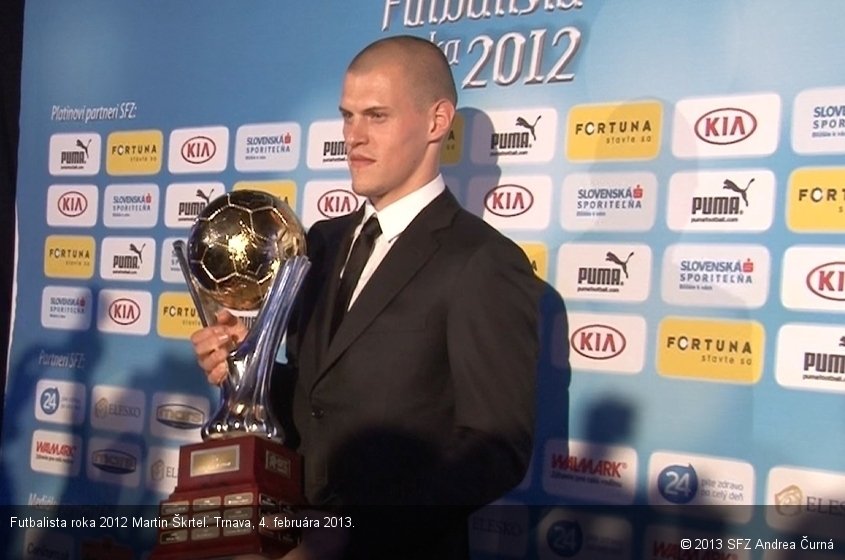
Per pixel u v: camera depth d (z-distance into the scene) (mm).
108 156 2467
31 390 2543
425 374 1562
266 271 1634
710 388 1837
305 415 1674
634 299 1899
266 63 2285
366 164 1670
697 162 1855
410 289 1592
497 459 1490
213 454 1530
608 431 1915
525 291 1601
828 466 1746
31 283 2557
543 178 1988
